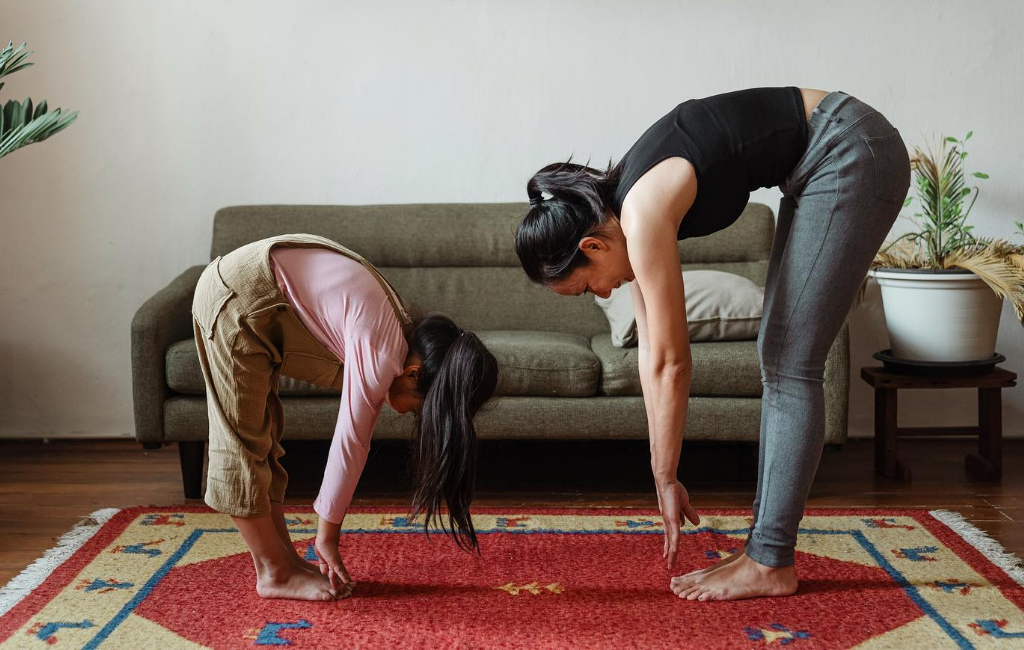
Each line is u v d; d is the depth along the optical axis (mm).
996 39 3199
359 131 3309
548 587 1863
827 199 1625
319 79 3285
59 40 3223
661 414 1640
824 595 1810
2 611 1748
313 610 1748
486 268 3180
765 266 3076
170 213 3311
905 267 2861
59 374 3340
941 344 2748
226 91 3279
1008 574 1918
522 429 2537
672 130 1607
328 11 3256
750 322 2631
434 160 3324
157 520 2307
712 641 1608
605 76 3277
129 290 3332
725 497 2580
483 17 3262
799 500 1764
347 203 3342
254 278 1622
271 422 1775
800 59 3238
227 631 1652
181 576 1922
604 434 2541
